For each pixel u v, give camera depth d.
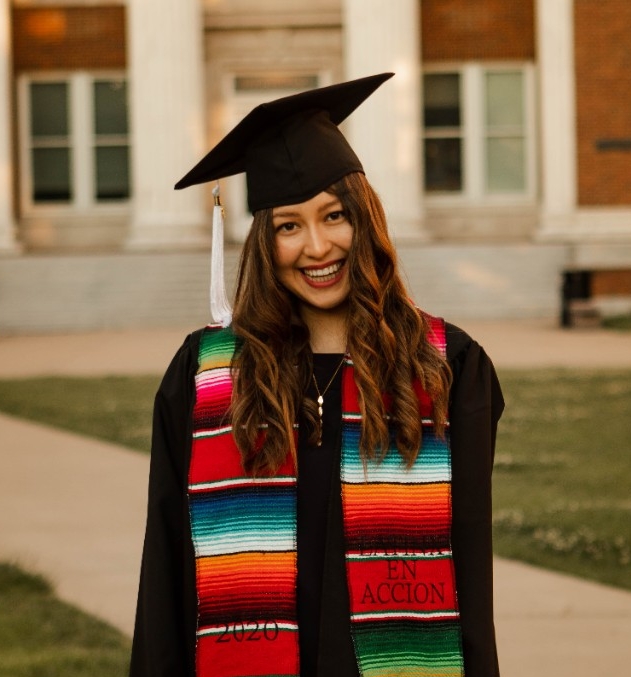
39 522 9.63
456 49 35.00
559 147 33.72
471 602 3.19
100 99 35.12
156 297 29.77
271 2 35.22
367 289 3.31
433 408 3.24
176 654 3.21
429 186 35.38
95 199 35.22
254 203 3.44
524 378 17.08
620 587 7.82
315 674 3.16
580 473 11.20
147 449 12.86
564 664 6.38
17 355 22.69
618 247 33.00
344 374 3.30
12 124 34.78
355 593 3.13
